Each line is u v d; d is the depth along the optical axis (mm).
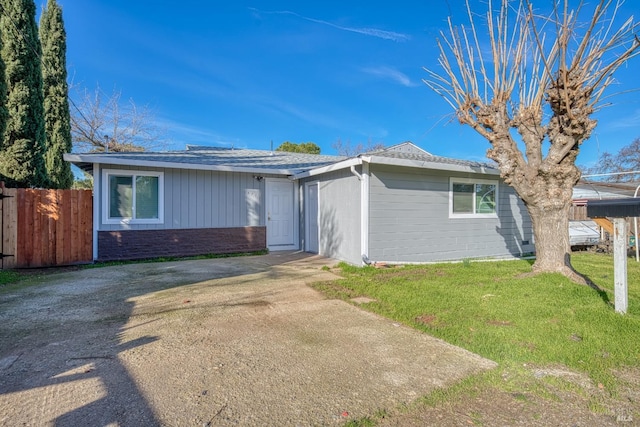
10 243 7438
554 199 5996
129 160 8359
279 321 3982
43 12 14062
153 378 2633
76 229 8055
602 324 3693
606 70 5250
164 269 7371
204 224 9547
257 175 10352
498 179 9953
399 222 8172
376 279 6199
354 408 2270
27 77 10242
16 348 3188
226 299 4918
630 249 10680
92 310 4383
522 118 6215
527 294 4887
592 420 2150
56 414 2162
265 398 2375
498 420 2154
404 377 2672
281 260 8664
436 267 7426
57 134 14070
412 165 7785
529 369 2795
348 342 3365
